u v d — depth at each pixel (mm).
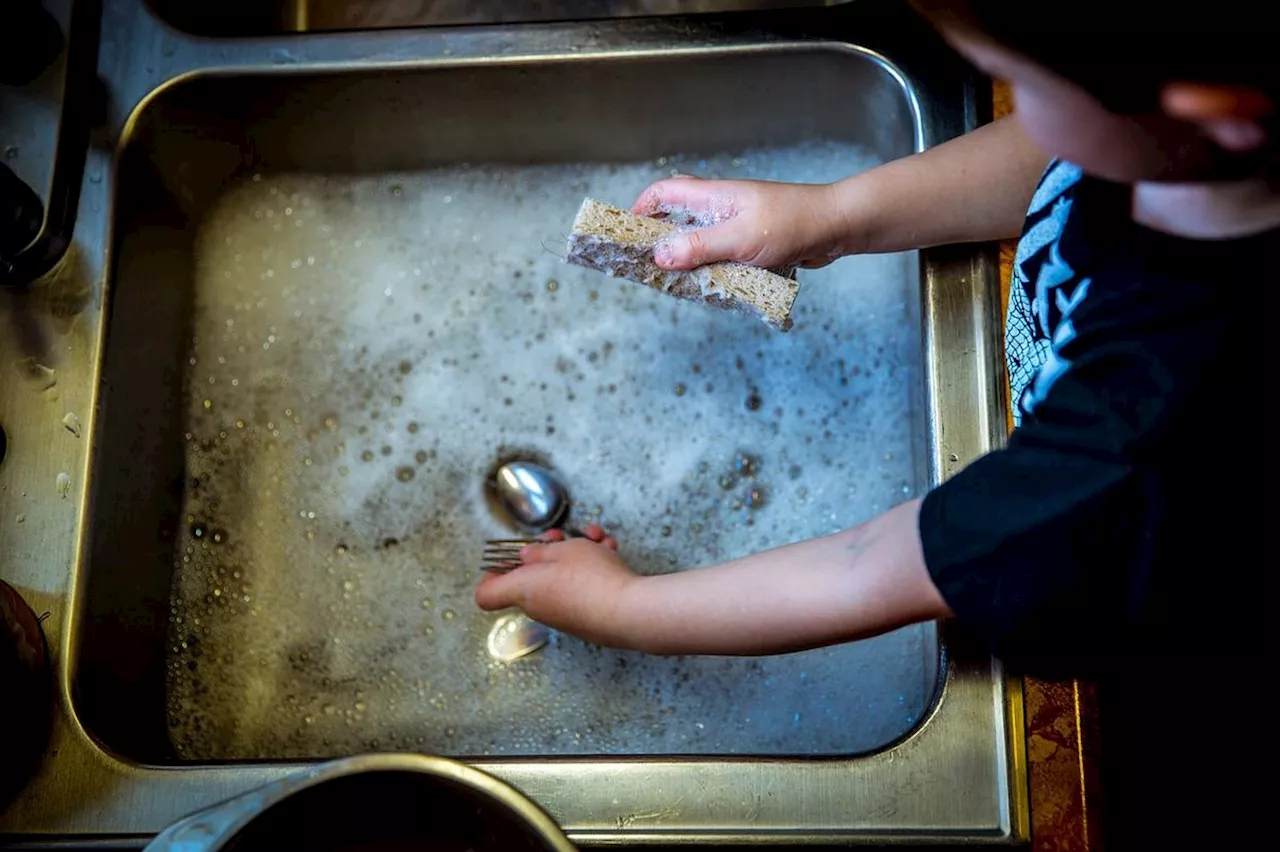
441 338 897
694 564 842
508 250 914
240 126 873
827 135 896
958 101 797
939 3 399
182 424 866
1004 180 726
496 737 802
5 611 668
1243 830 669
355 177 923
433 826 511
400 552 849
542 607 750
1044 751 673
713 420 872
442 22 986
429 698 813
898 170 735
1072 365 537
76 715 697
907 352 856
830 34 811
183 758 796
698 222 751
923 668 781
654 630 679
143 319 825
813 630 618
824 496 849
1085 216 565
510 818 474
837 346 877
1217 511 527
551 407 881
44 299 777
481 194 924
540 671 817
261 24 962
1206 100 388
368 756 469
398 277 910
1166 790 670
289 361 890
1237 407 504
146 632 802
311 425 876
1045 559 513
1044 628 530
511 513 851
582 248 710
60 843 671
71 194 764
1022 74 410
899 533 584
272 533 852
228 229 910
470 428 877
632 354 890
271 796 458
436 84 844
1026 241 625
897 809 665
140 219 826
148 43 827
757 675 809
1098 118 412
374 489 863
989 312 756
